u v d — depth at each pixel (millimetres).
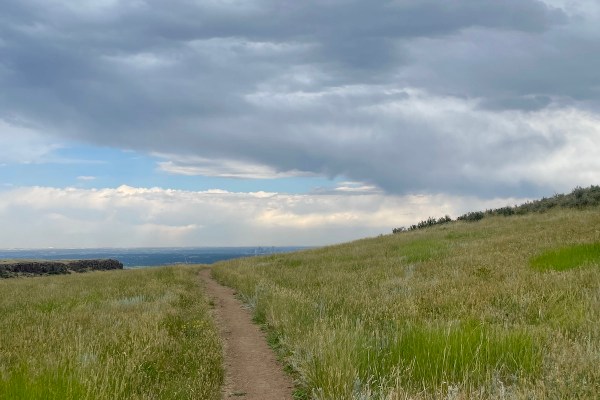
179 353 8539
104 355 7855
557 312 8148
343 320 9031
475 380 5602
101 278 27188
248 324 12133
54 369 6199
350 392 5535
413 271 16531
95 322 11203
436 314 9148
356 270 20391
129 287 19938
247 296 15969
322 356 6629
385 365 6402
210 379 7133
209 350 8758
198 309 13805
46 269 52938
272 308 11508
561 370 5184
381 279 15328
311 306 11141
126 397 5945
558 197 39156
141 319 11086
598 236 17391
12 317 12859
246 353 9211
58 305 15336
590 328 6855
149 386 6629
